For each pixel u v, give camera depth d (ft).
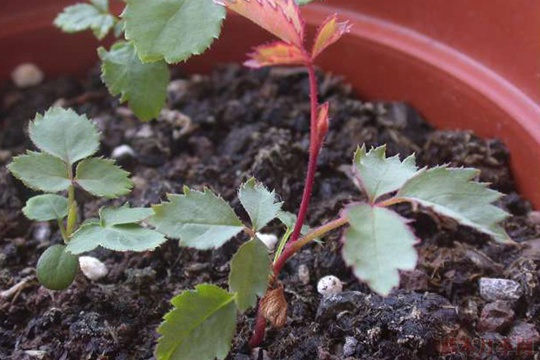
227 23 1.06
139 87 0.89
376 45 1.02
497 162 0.96
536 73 0.93
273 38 1.06
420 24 1.00
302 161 0.98
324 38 0.73
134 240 0.79
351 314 0.83
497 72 0.96
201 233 0.74
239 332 0.83
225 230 0.74
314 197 0.96
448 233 0.91
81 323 0.83
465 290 0.86
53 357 0.82
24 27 1.07
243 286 0.73
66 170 0.82
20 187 0.97
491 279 0.86
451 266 0.88
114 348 0.82
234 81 1.07
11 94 1.09
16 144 1.04
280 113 1.03
